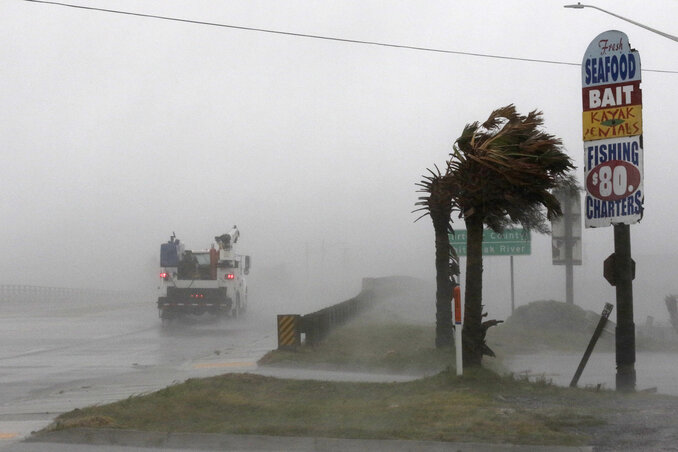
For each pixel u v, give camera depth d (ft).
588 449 32.04
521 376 56.08
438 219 69.82
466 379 47.26
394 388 47.67
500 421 36.70
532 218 57.88
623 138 50.90
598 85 51.55
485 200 49.47
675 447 32.24
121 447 35.58
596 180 51.70
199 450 34.96
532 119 50.39
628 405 41.70
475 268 50.65
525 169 48.08
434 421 37.27
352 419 38.65
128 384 59.41
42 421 43.11
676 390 56.08
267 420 39.22
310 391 48.06
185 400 43.83
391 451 33.17
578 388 48.01
